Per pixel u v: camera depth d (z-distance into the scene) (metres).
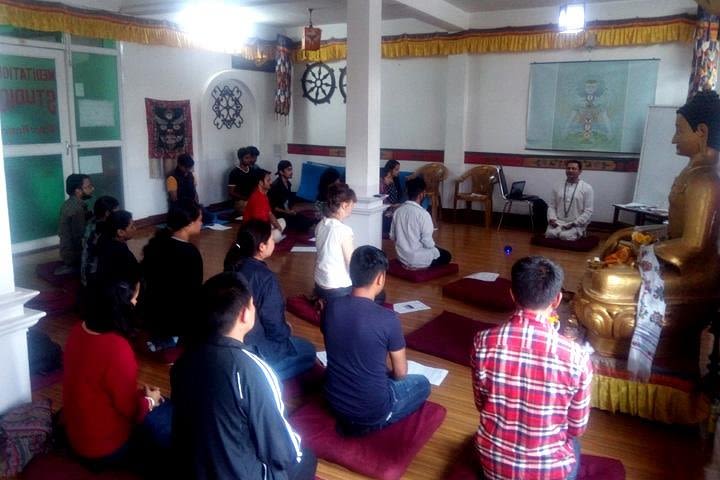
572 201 6.48
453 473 2.31
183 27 7.24
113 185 6.91
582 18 5.00
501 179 7.45
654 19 6.50
